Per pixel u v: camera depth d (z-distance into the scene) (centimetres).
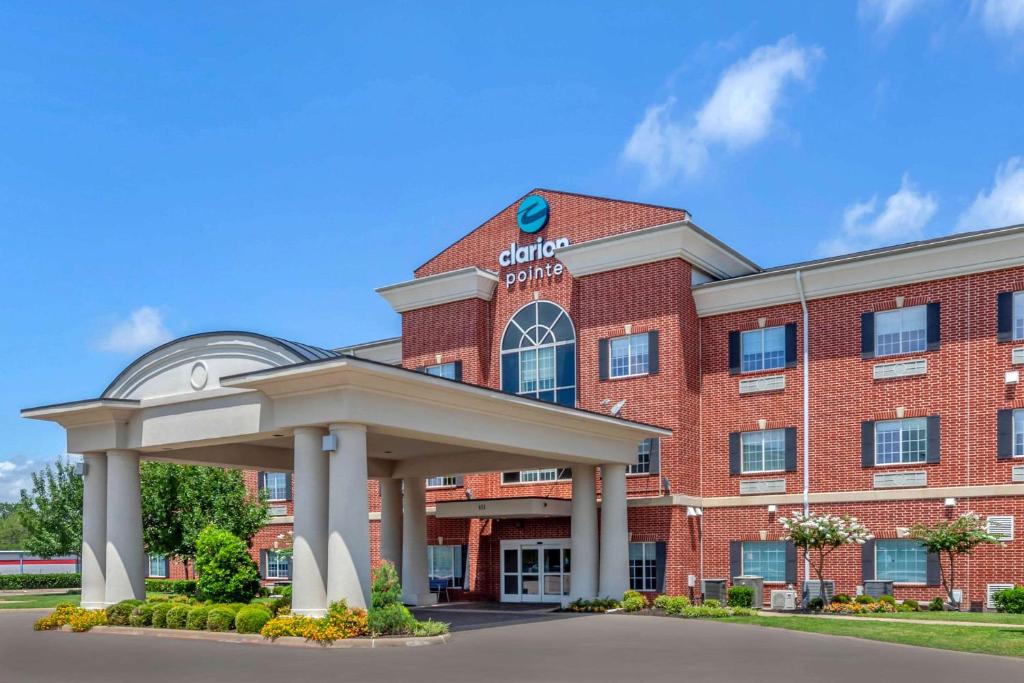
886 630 2389
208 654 2062
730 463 3600
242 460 3219
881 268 3316
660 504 3534
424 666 1812
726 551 3572
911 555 3206
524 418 2912
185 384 2719
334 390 2336
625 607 3200
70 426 2975
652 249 3638
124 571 2839
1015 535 3006
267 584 4822
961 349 3170
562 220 3994
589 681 1605
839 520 3139
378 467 3669
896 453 3281
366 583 2309
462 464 3547
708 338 3709
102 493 2969
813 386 3456
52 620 2798
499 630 2542
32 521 5094
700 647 2111
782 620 2719
